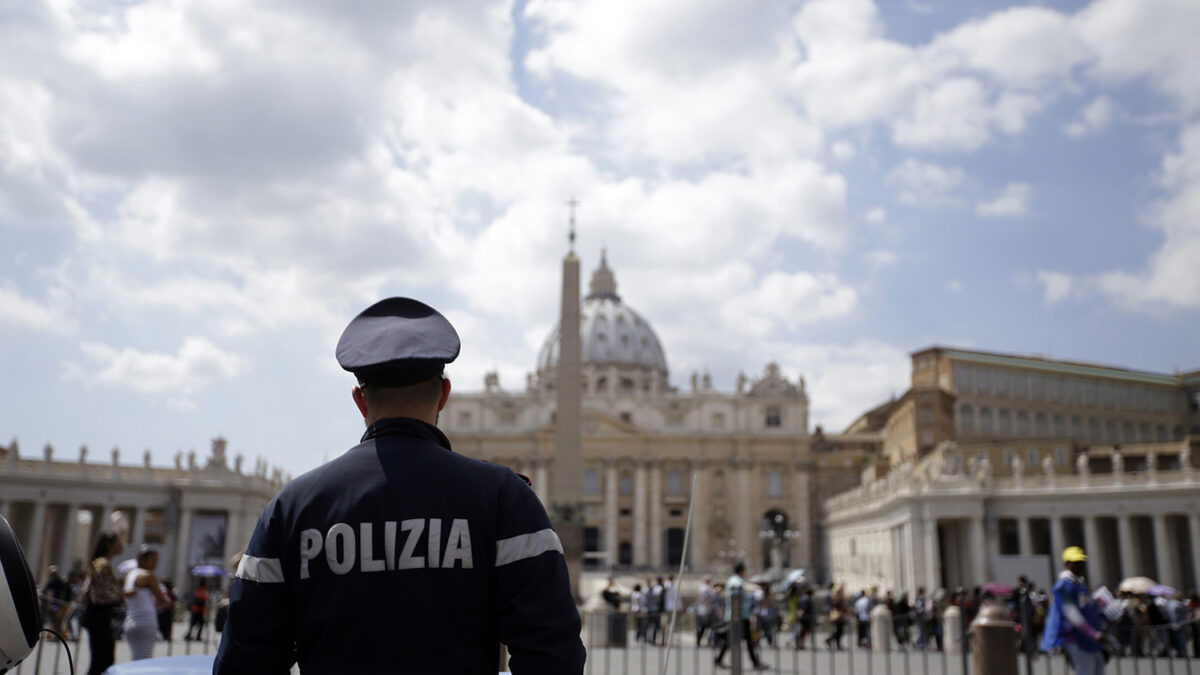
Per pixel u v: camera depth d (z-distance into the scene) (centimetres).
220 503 7044
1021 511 5850
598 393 12331
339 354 363
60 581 2688
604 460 11944
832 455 12088
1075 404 10231
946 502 5912
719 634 2195
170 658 543
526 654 316
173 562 6838
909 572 6034
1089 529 5603
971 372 9888
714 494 11950
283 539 336
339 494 331
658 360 16462
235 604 333
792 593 3725
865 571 8031
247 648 326
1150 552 6081
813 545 11788
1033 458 7150
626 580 7919
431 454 344
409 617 315
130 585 1190
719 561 11606
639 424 12162
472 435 11988
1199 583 5138
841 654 2758
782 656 2666
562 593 331
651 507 11869
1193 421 10519
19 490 5988
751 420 12044
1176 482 5309
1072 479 5728
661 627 3081
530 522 338
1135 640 1538
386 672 312
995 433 9788
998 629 1325
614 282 17500
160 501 6869
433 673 313
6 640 421
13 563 428
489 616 330
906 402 9450
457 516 329
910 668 2319
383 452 341
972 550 5891
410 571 319
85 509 6975
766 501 11869
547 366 16088
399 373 355
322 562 322
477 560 327
